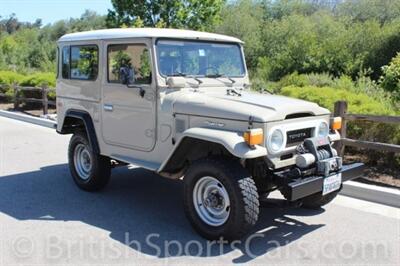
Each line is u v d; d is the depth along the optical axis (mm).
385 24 23438
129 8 15000
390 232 4977
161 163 5281
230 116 4562
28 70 28750
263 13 40094
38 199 6109
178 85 5203
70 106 6426
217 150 4871
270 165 4535
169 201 6027
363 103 7996
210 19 15352
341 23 27531
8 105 16562
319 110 5031
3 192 6418
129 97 5461
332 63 18781
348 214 5520
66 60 6414
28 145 9859
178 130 5004
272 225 5180
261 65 21344
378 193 5922
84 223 5250
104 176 6234
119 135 5699
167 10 14969
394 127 7098
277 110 4547
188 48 5457
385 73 12031
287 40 25266
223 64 5859
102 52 5758
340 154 6738
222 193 4574
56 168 7812
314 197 5293
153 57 5133
